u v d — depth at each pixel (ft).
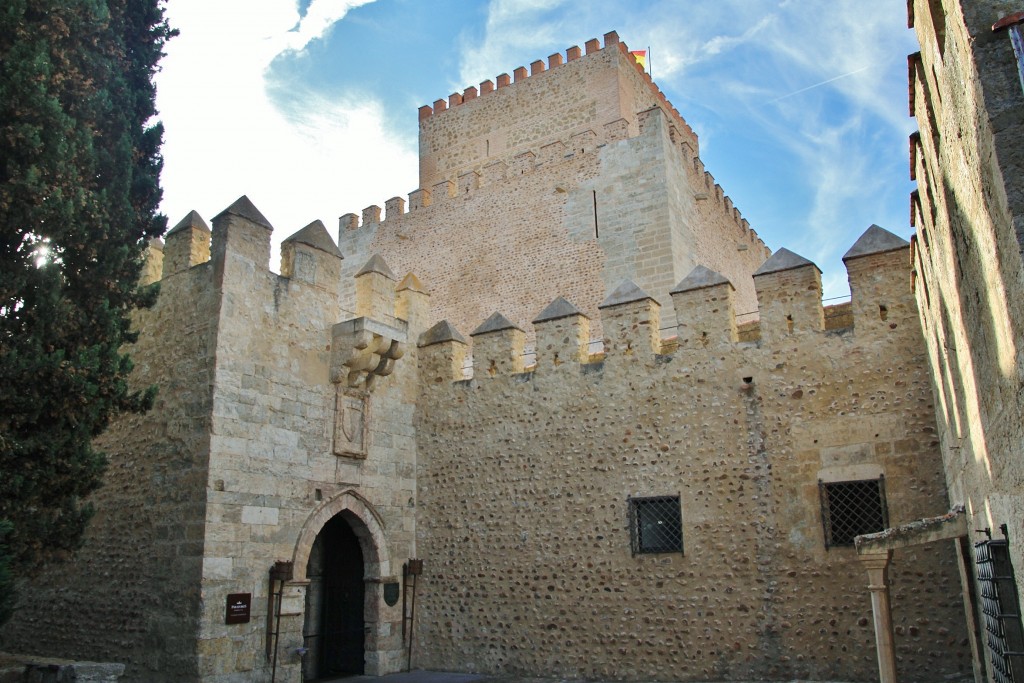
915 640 39.63
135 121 43.32
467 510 55.21
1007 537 19.06
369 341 52.95
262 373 48.44
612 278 80.28
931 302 31.89
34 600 52.19
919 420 42.14
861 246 45.98
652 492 48.65
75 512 36.73
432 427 58.29
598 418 51.67
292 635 46.57
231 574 44.11
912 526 32.96
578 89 99.96
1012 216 13.08
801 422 45.24
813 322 46.34
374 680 49.80
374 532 53.62
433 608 54.80
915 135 23.67
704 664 44.60
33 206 34.60
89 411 36.14
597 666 47.78
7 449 33.19
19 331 35.50
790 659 42.42
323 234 55.16
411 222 99.35
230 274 47.80
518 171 90.68
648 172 80.74
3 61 35.04
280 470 48.14
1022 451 14.88
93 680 35.40
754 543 44.88
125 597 46.29
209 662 42.01
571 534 50.72
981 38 14.06
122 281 40.06
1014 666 21.06
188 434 45.85
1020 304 13.12
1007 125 13.47
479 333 57.98
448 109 111.24
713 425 47.73
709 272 50.37
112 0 42.83
